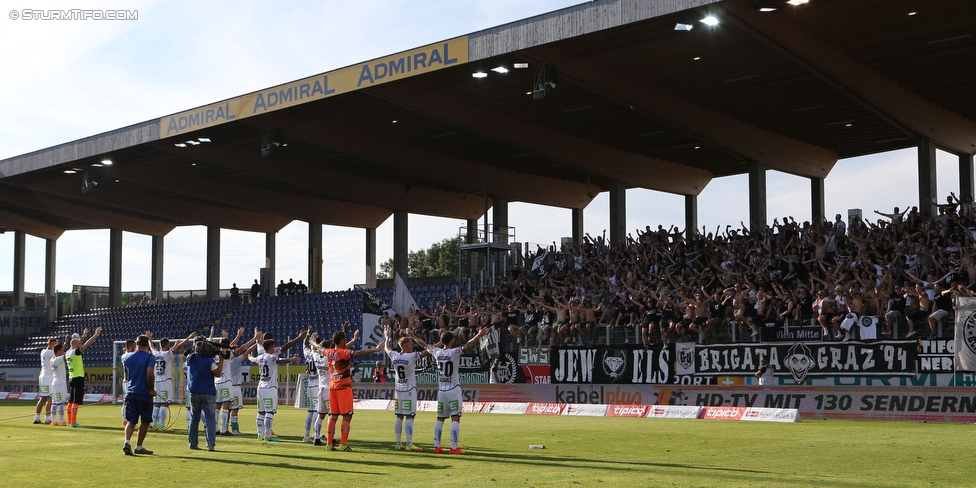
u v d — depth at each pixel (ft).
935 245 84.89
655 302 90.33
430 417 75.82
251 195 149.28
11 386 136.15
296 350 135.74
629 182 122.83
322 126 109.19
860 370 71.61
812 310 78.23
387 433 59.11
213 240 170.19
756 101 98.27
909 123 93.97
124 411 46.88
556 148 111.34
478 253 134.31
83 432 61.21
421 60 85.51
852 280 79.87
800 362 74.64
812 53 78.84
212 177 141.18
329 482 34.32
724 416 73.00
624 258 111.04
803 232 97.25
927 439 51.78
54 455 45.09
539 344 92.94
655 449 47.29
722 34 77.30
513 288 115.44
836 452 45.03
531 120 106.93
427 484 33.68
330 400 47.47
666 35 78.13
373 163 131.13
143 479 35.58
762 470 37.78
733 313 81.71
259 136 113.50
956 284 70.54
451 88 94.63
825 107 100.01
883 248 89.20
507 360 93.86
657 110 93.66
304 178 131.85
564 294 102.42
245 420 75.05
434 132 113.19
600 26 73.92
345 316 139.54
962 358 66.90
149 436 57.26
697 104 99.35
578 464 40.27
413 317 108.78
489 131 102.53
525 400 88.94
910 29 77.20
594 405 81.25
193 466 39.73
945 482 34.12
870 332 72.23
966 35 78.43
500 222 137.39
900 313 71.87
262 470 38.17
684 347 81.10
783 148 113.60
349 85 91.20
